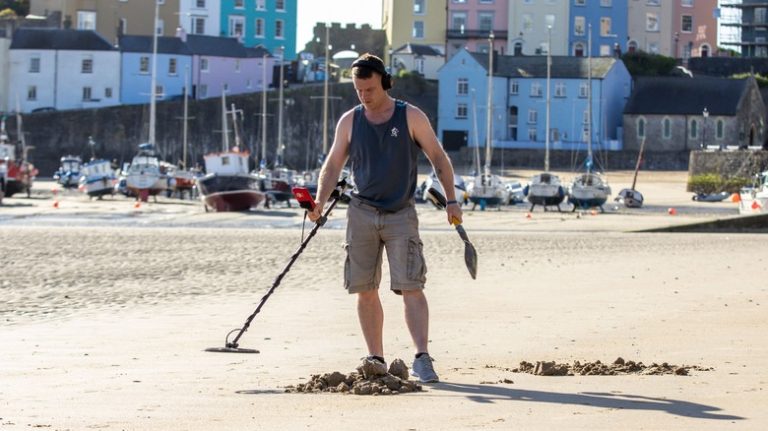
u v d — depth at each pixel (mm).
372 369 19406
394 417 16047
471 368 22047
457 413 16359
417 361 19703
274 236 75875
